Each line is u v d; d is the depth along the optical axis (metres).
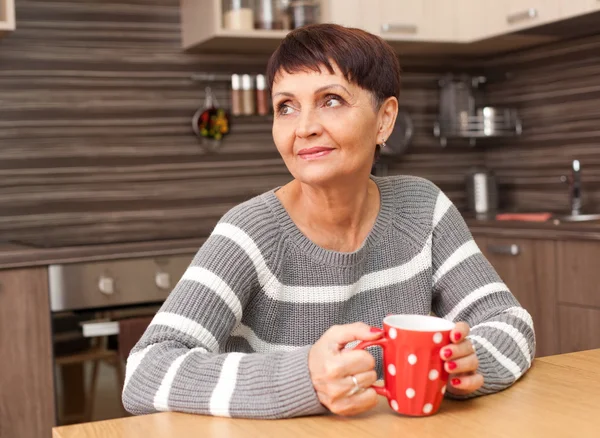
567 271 2.66
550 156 3.46
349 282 1.26
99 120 3.06
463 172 3.79
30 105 2.95
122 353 2.54
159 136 3.16
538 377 1.13
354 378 0.94
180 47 3.19
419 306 1.34
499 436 0.88
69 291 2.48
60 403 2.48
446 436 0.88
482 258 1.38
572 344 2.65
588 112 3.25
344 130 1.14
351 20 3.07
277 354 1.02
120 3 3.08
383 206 1.33
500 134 3.57
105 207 3.08
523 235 2.82
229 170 3.29
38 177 2.97
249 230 1.21
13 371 2.41
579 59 3.27
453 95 3.63
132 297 2.57
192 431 0.94
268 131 3.36
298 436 0.91
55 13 2.98
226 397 0.99
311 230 1.26
